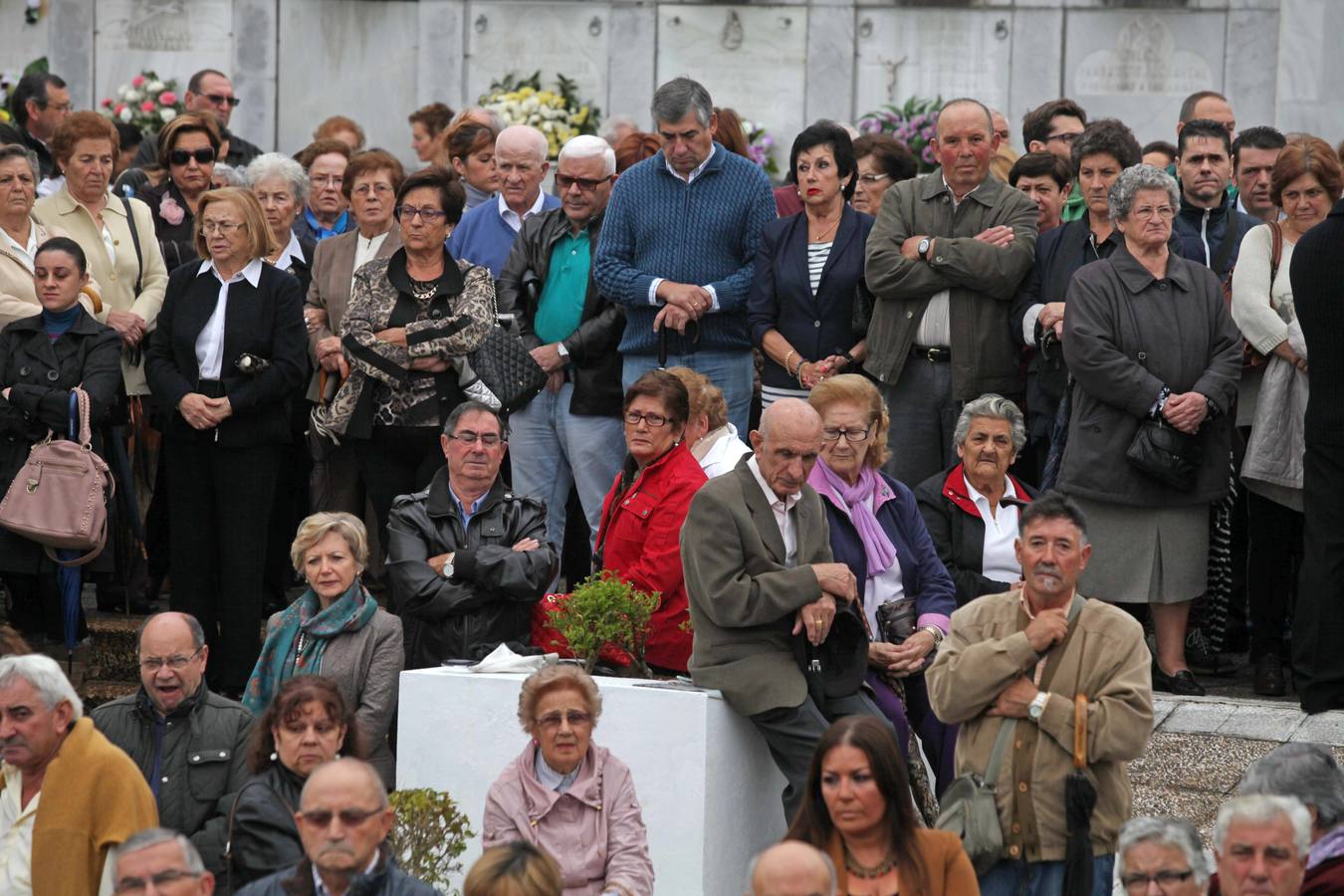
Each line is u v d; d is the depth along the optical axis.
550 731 16.36
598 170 24.70
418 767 18.47
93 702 23.38
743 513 17.84
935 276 22.81
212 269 23.23
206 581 23.31
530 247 24.98
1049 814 15.65
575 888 16.33
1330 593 20.41
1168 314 21.72
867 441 19.34
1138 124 37.28
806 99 38.31
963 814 15.70
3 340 23.05
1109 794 15.87
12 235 24.14
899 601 19.03
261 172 25.94
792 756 17.70
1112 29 37.25
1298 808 13.38
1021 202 23.34
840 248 23.44
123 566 24.47
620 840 16.44
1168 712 20.88
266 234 23.45
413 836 16.11
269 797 16.16
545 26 38.84
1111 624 15.88
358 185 25.38
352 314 23.55
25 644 18.14
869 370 23.31
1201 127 23.91
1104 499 21.75
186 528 23.22
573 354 24.36
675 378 19.98
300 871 14.15
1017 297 23.22
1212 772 19.70
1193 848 13.38
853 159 23.75
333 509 25.17
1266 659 22.31
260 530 23.16
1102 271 21.91
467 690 18.33
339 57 39.31
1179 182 24.47
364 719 19.44
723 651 17.81
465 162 29.12
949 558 20.39
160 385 23.03
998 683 15.74
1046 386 23.03
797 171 23.72
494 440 20.59
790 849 12.26
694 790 17.47
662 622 19.50
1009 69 37.66
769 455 17.94
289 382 23.05
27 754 16.17
